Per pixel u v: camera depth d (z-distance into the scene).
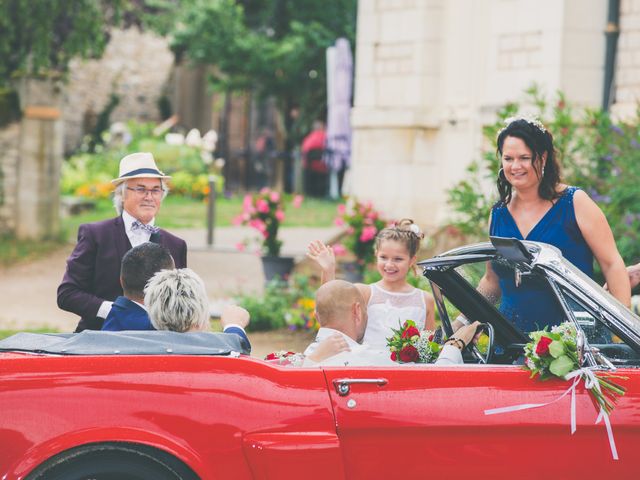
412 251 8.74
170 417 6.25
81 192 39.34
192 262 24.19
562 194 7.97
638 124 15.69
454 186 16.70
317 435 6.33
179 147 42.28
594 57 18.69
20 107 27.62
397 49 21.14
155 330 7.04
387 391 6.46
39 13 26.95
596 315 6.74
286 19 41.16
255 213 20.19
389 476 6.44
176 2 42.81
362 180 21.69
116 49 50.03
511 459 6.49
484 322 7.51
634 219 14.37
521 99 19.05
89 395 6.24
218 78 41.78
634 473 6.57
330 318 7.61
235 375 6.41
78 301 8.23
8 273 24.05
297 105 42.97
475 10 20.16
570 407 6.51
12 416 6.17
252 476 6.31
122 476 6.28
